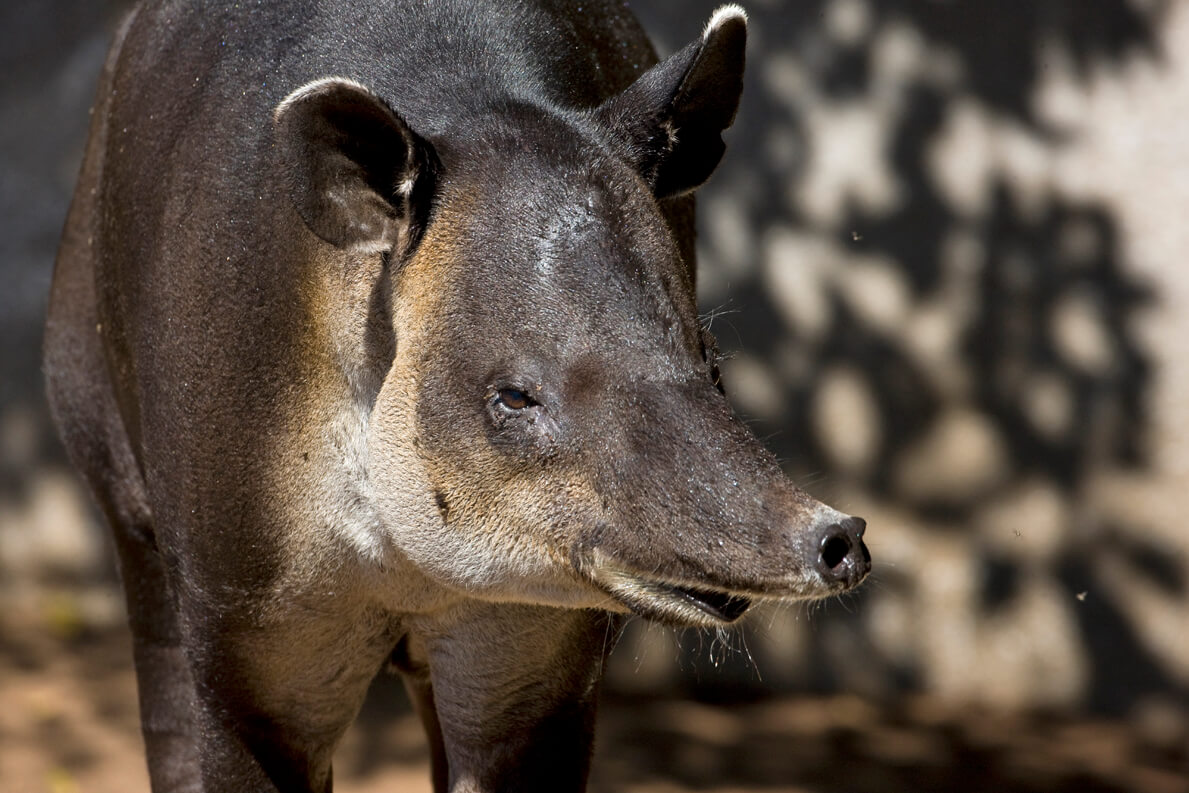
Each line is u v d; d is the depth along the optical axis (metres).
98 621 20.39
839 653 20.20
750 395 20.36
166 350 9.30
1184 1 19.73
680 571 7.60
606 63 10.75
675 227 10.81
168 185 9.53
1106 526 19.88
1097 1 19.86
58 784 15.69
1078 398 19.89
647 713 19.11
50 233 20.62
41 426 20.59
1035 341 19.95
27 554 20.62
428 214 8.41
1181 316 19.72
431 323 8.33
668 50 20.16
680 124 9.06
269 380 8.88
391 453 8.52
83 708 17.58
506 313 8.10
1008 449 19.98
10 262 20.59
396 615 9.69
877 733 19.06
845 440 20.27
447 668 9.85
